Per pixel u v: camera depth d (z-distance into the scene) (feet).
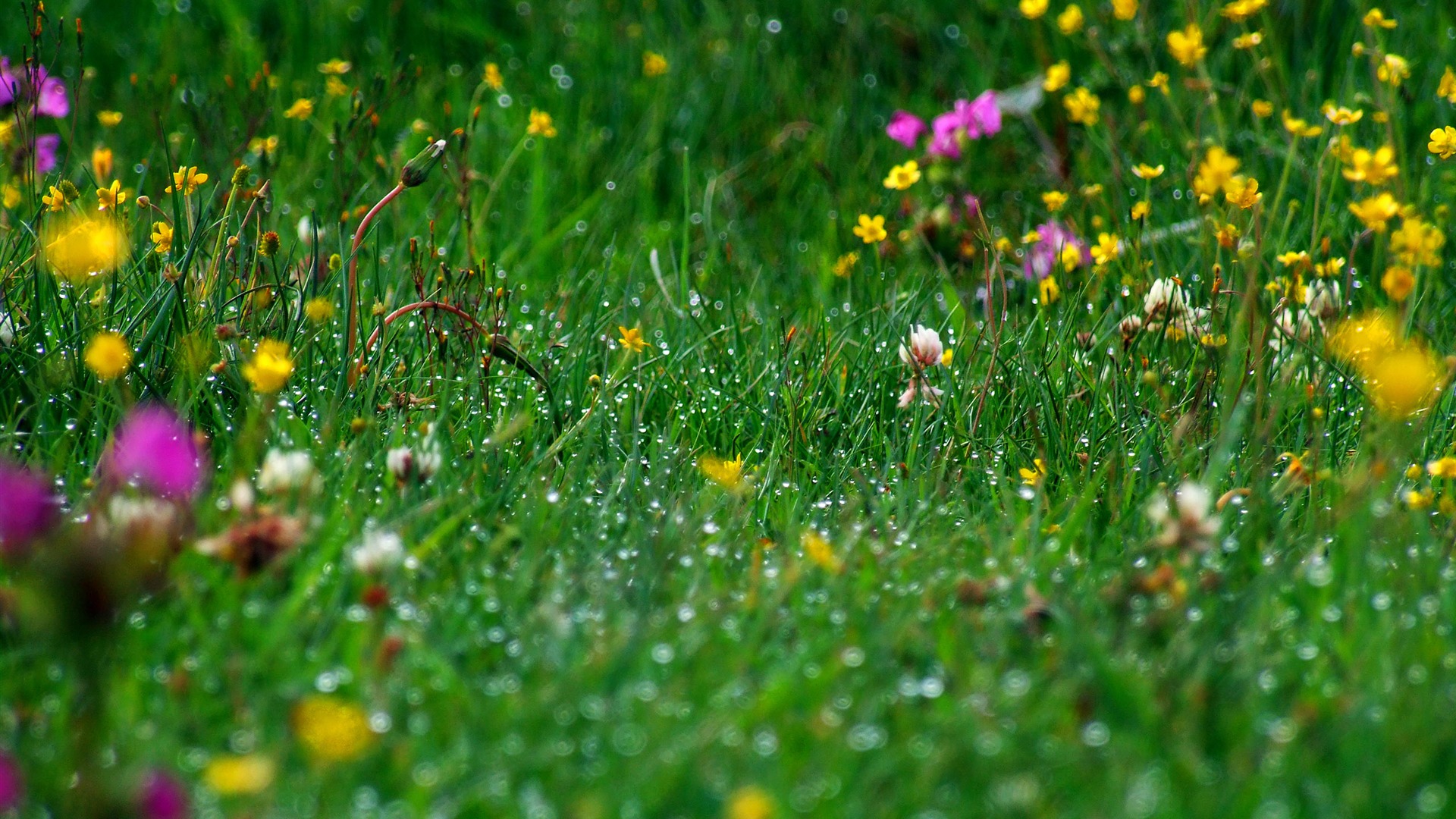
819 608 15.35
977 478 15.74
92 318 15.83
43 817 15.05
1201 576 15.38
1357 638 15.26
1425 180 16.34
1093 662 15.20
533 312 16.38
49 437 15.60
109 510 15.35
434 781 15.07
